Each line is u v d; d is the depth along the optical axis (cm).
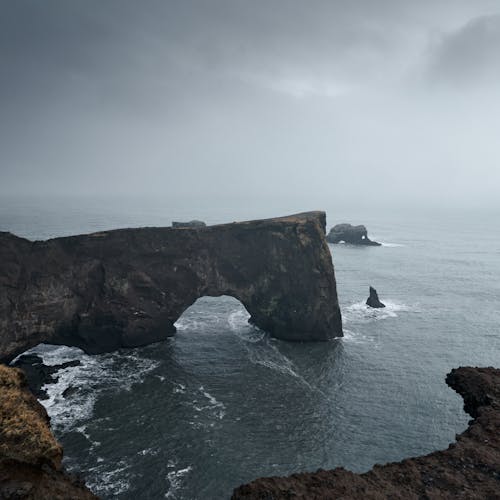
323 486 1645
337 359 6081
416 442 4094
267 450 3922
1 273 5541
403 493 1598
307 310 6838
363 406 4744
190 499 3300
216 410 4612
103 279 6319
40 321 5888
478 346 6612
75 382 5231
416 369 5734
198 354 6238
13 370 2030
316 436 4156
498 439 1864
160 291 6719
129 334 6444
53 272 5972
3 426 1711
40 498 1505
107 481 3459
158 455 3806
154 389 5081
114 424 4291
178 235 6850
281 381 5347
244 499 1583
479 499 1550
